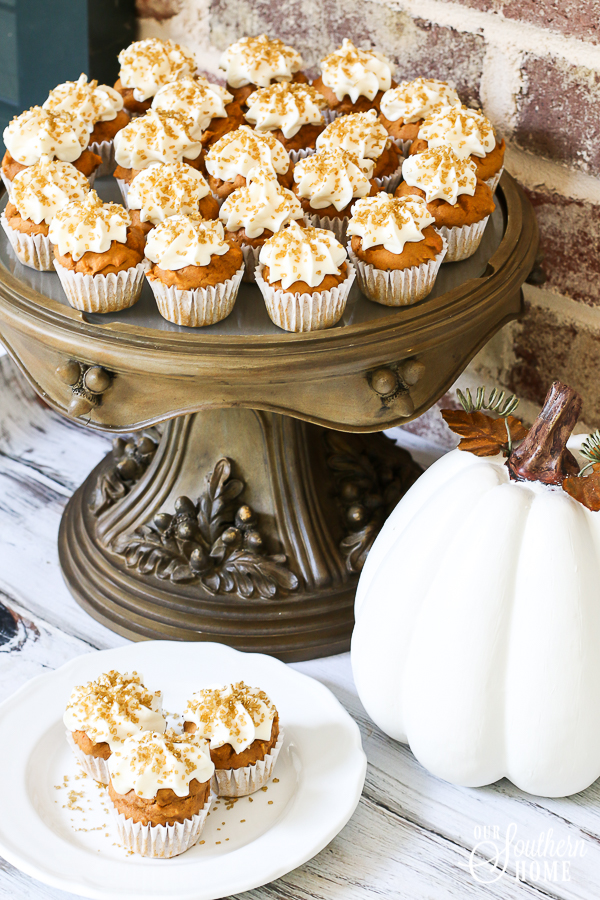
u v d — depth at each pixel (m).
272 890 1.01
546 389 1.25
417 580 1.03
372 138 1.14
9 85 1.38
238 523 1.15
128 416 1.05
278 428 1.15
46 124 1.14
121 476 1.21
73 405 1.04
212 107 1.17
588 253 1.19
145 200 1.09
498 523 1.00
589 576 1.00
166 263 1.04
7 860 1.00
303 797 1.03
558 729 1.00
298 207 1.09
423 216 1.07
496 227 1.16
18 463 1.30
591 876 1.02
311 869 1.02
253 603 1.14
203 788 1.00
